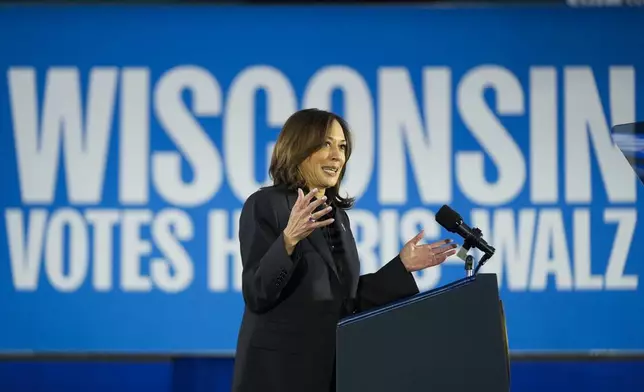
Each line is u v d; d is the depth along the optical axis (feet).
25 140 29.86
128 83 29.89
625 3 29.84
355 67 29.91
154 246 29.81
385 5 29.94
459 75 29.89
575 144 29.81
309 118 16.28
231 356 29.73
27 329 29.71
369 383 13.12
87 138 29.91
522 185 29.76
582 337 29.66
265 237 15.43
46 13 29.91
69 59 29.89
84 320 29.73
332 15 29.94
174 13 29.91
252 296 14.85
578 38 29.89
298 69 29.94
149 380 29.76
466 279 13.29
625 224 29.71
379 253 29.66
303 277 15.43
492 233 29.73
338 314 15.57
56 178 29.86
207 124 29.86
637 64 29.84
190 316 29.76
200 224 29.84
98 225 29.84
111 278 29.76
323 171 16.24
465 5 29.89
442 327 13.14
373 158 29.81
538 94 29.81
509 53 29.89
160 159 29.86
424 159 29.84
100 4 29.86
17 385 29.66
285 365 15.19
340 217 16.85
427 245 16.24
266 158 29.89
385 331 13.19
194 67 29.91
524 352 29.66
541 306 29.68
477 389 13.01
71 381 29.71
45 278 29.78
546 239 29.71
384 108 29.86
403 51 29.91
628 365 29.58
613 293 29.66
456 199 29.81
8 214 29.81
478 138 29.84
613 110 29.81
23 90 29.86
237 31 29.94
